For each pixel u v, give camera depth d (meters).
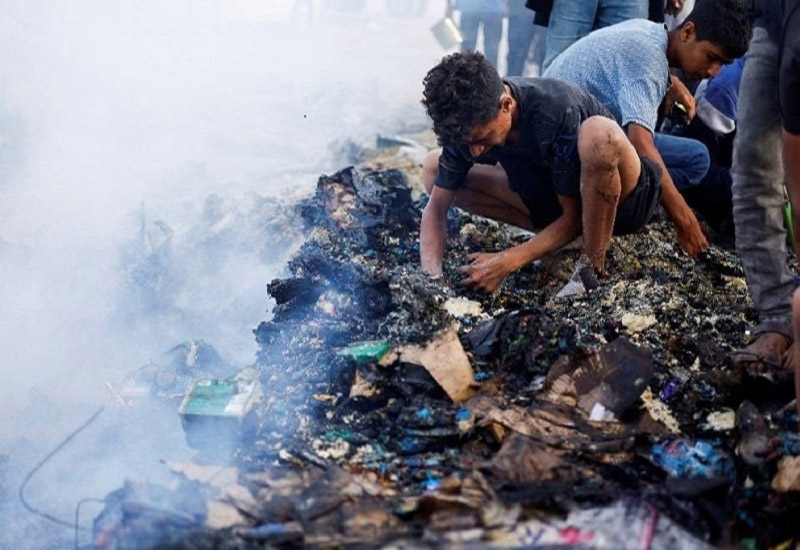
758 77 3.25
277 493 2.65
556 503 2.53
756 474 2.79
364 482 2.72
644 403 3.08
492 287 3.73
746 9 3.26
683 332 3.55
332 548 2.41
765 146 3.32
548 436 2.89
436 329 3.27
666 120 4.93
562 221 3.81
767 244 3.41
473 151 3.57
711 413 3.12
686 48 4.19
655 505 2.58
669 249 4.29
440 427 2.94
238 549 2.39
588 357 3.08
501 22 7.88
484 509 2.49
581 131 3.59
